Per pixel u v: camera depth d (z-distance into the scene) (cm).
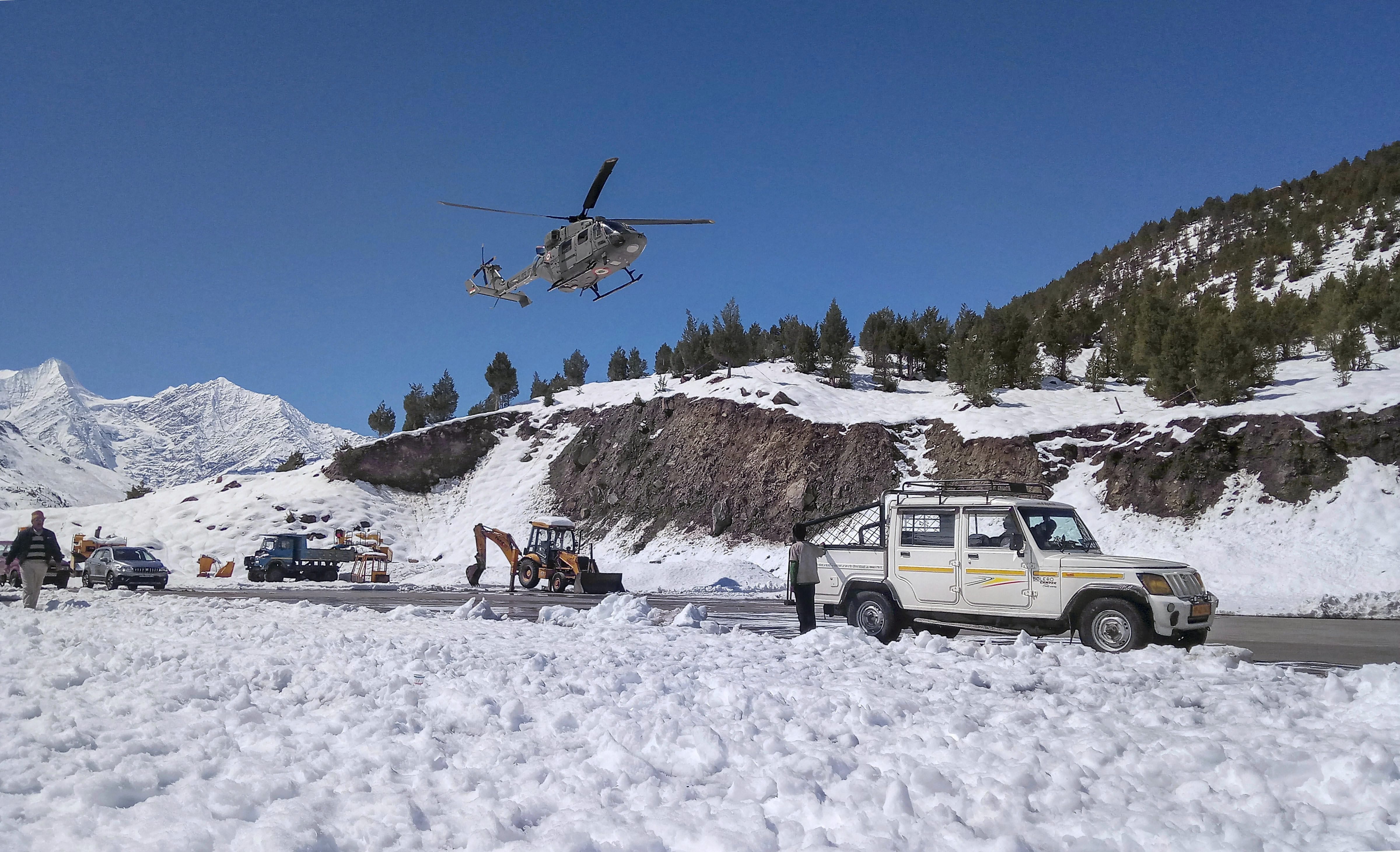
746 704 611
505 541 3300
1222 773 435
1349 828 362
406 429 6581
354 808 376
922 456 4188
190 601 1795
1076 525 1201
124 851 317
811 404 4709
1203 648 1021
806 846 330
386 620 1380
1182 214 10056
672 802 394
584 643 1024
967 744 505
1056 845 338
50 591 2455
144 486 6994
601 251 2086
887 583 1254
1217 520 3144
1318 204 8238
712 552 4191
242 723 549
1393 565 2578
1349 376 3653
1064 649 973
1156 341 4350
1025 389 4638
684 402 5203
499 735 530
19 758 443
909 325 5250
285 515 5191
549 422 5991
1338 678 701
